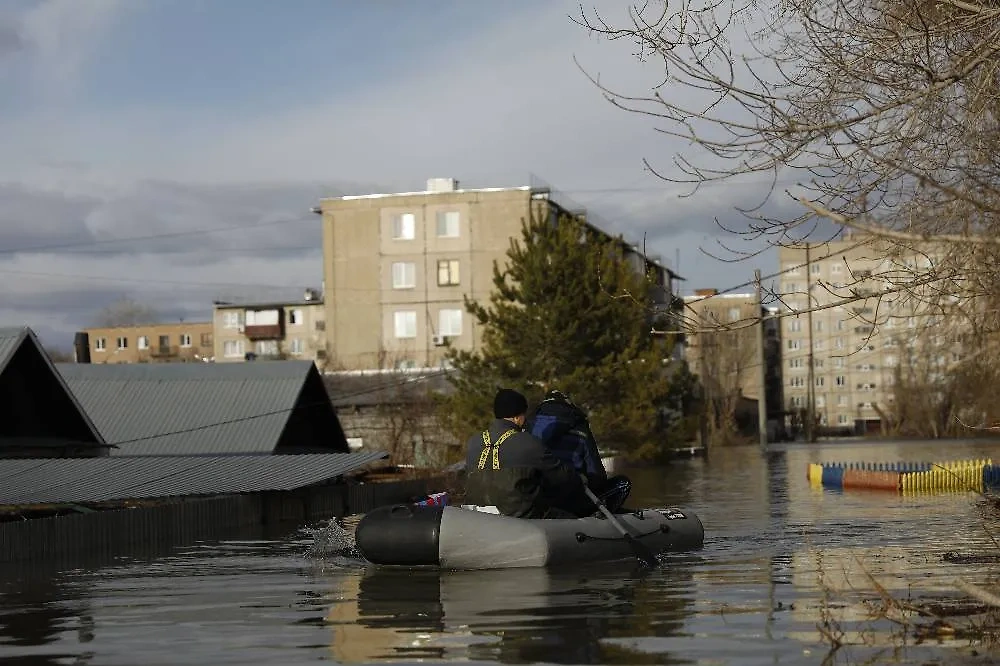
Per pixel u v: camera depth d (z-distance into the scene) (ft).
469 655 22.06
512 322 108.37
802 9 24.94
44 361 69.72
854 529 46.44
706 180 24.63
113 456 72.23
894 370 222.89
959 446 179.52
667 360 113.80
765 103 23.57
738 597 28.30
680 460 151.23
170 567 38.22
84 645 24.11
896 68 23.97
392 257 188.75
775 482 88.53
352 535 50.24
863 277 26.07
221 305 234.17
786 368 306.96
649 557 35.27
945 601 27.02
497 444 36.24
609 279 109.70
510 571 33.65
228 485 58.18
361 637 24.18
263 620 26.66
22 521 41.65
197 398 89.97
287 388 89.92
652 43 23.98
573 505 37.32
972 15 22.27
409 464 112.47
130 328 314.14
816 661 20.83
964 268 25.63
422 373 144.66
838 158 24.12
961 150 24.57
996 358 27.07
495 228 185.16
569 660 21.42
